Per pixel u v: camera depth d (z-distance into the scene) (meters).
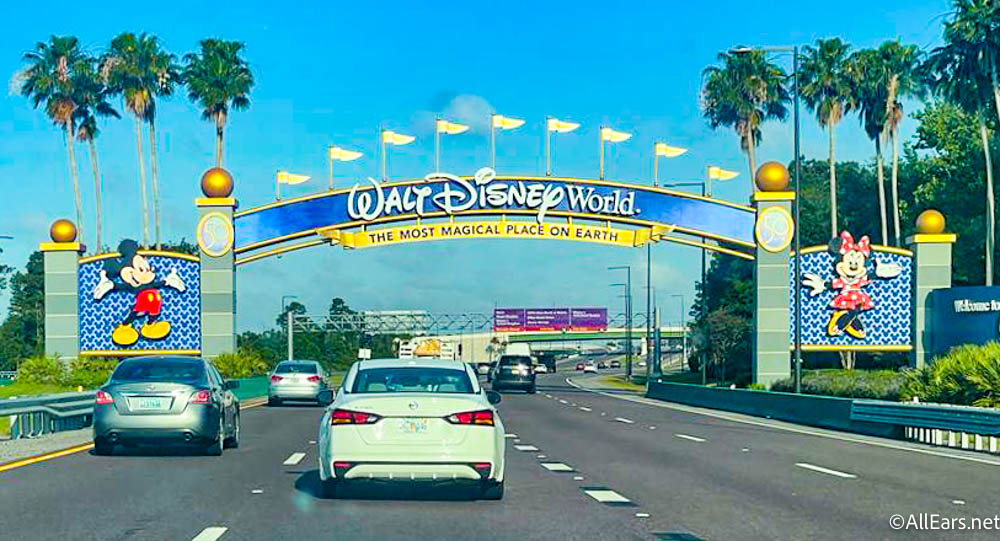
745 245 54.66
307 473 16.67
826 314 54.00
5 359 121.62
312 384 42.28
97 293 54.19
